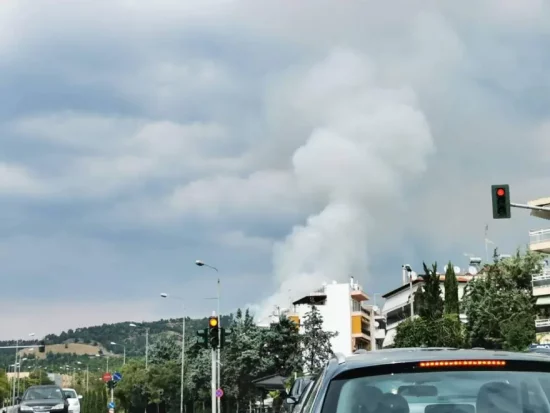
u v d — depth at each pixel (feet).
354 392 15.74
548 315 206.49
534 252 228.43
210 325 143.43
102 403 429.38
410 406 15.37
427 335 204.74
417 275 343.67
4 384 425.28
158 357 363.56
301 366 277.23
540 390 15.46
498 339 201.16
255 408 273.95
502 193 94.17
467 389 15.60
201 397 279.28
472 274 308.40
